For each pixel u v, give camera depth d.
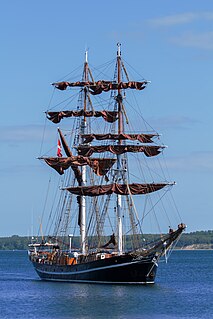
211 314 170.38
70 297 194.12
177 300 191.38
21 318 165.25
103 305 180.75
